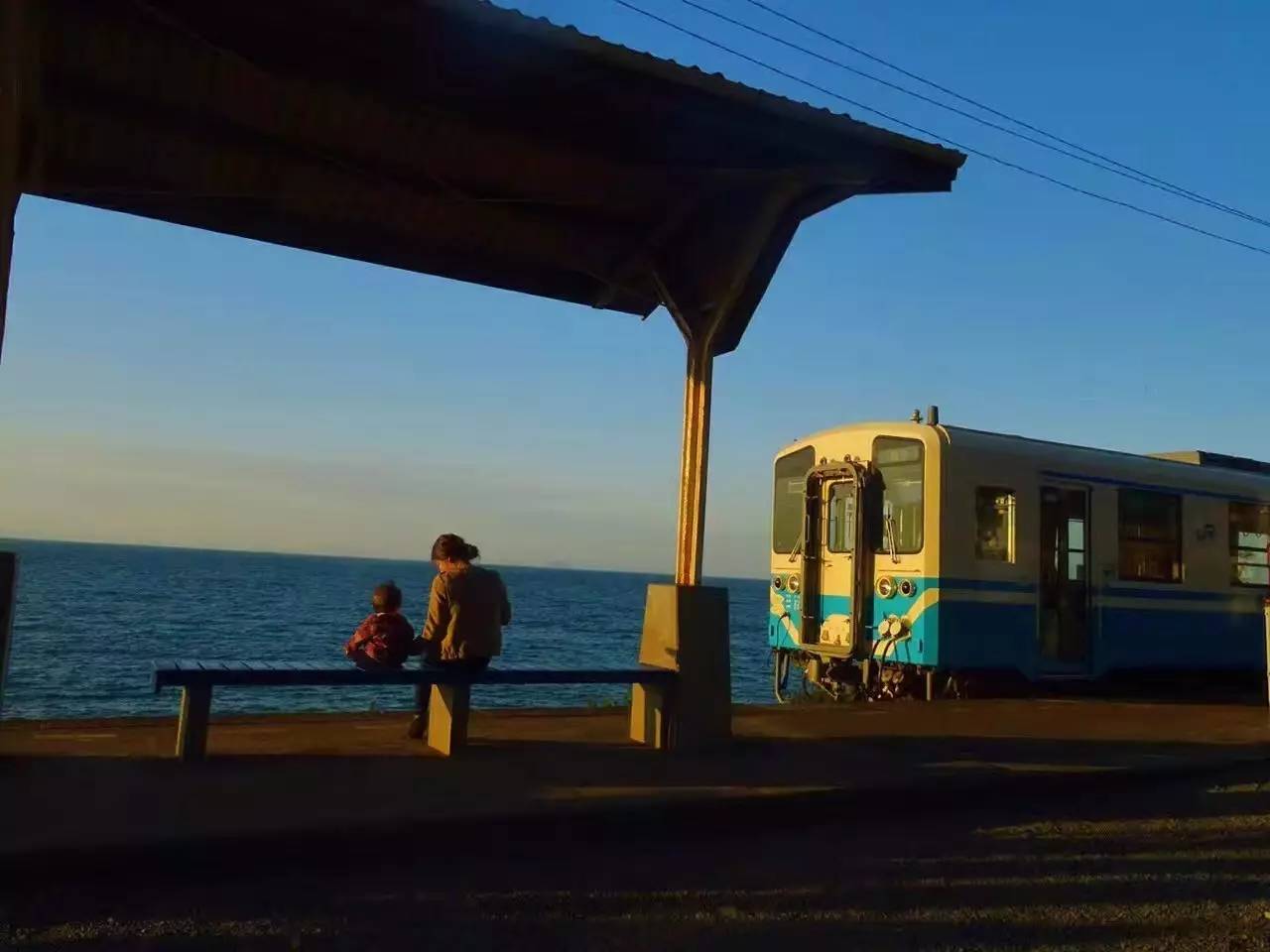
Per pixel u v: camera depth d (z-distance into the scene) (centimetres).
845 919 522
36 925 461
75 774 641
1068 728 1037
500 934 482
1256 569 1578
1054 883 589
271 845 546
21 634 3181
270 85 651
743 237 812
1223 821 739
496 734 858
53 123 656
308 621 4225
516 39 613
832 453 1372
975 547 1256
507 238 815
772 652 1462
